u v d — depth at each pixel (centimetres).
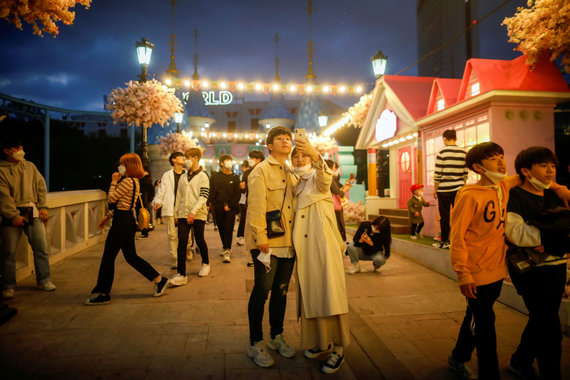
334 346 263
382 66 998
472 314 233
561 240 207
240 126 5256
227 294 430
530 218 224
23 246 491
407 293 450
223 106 5319
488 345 218
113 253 393
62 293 428
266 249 262
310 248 263
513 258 226
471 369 258
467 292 218
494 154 221
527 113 598
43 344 292
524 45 517
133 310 373
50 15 332
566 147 1666
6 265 405
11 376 241
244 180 775
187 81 1093
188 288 455
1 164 398
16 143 400
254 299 270
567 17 441
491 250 222
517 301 381
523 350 240
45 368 253
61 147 3114
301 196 273
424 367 265
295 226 271
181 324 338
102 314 362
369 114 1120
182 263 471
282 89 1159
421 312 382
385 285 486
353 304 409
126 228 394
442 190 560
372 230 537
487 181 229
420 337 319
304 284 262
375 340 312
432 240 699
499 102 589
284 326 338
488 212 219
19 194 413
